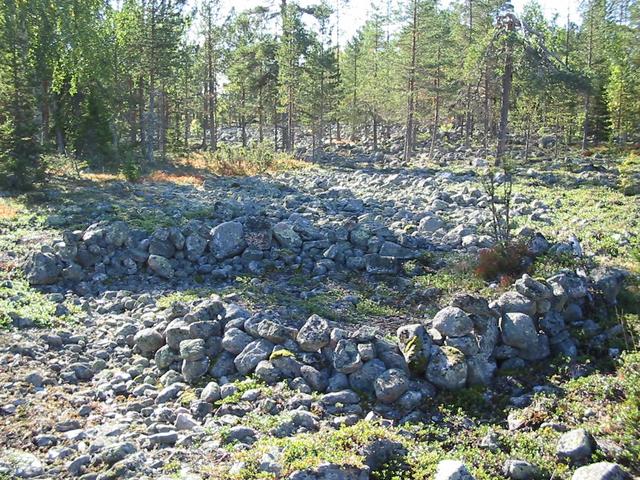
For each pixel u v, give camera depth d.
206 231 13.87
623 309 9.72
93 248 13.11
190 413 7.17
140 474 5.52
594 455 5.99
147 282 12.65
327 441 6.05
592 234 14.87
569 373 8.09
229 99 64.44
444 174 29.56
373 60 61.03
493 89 40.34
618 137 49.81
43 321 9.85
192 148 53.25
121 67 38.78
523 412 7.12
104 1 38.16
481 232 15.26
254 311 10.21
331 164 42.78
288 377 7.89
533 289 9.11
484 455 6.21
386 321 10.28
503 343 8.59
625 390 7.04
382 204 19.86
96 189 23.03
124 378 8.21
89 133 31.34
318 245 13.76
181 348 8.33
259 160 34.38
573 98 41.00
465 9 56.81
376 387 7.42
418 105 49.28
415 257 13.22
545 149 49.06
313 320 8.52
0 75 25.97
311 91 47.94
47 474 5.65
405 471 5.79
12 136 21.59
